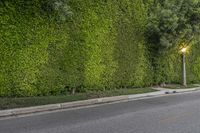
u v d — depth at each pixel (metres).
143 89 22.33
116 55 21.08
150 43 23.77
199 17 24.11
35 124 11.53
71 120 12.27
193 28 24.38
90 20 19.17
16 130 10.60
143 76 23.42
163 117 12.96
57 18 17.36
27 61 16.38
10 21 15.68
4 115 13.25
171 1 23.84
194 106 16.17
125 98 18.92
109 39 20.48
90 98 17.58
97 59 19.78
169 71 25.77
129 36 22.00
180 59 26.97
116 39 21.00
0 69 15.61
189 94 22.19
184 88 24.97
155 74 24.53
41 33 16.77
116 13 20.92
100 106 16.08
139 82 23.16
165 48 23.77
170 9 23.39
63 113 13.92
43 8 16.78
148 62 23.78
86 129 10.71
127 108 15.41
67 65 18.16
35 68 16.70
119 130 10.57
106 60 20.41
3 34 15.52
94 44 19.52
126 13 21.73
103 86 20.45
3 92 15.83
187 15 24.05
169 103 17.30
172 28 22.94
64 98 16.75
